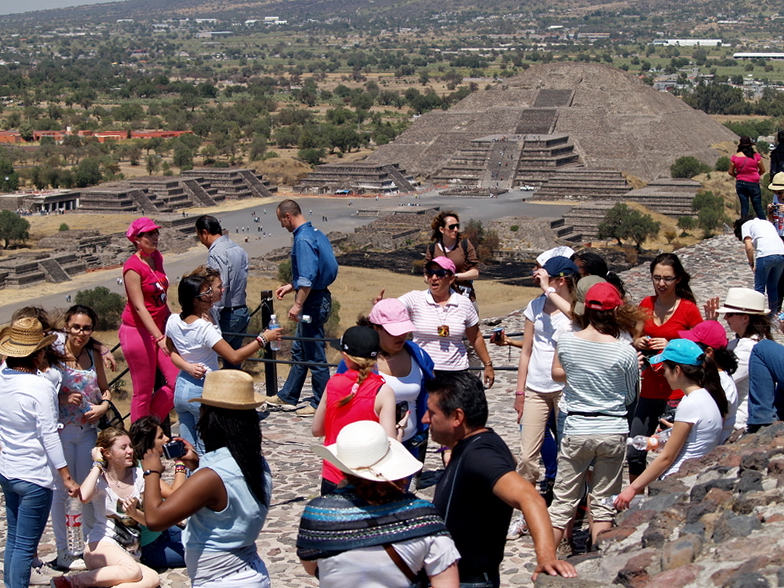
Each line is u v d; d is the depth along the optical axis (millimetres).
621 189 187375
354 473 6496
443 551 6500
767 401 10352
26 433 9750
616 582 6898
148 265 13102
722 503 7684
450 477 6973
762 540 6500
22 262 118812
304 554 6562
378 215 171125
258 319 59906
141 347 13031
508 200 194375
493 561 6945
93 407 11062
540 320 11055
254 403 7574
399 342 9875
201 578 7590
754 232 17641
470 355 17328
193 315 11578
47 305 107000
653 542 7398
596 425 9352
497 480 6738
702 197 160250
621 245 145000
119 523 10172
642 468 11227
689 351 9422
